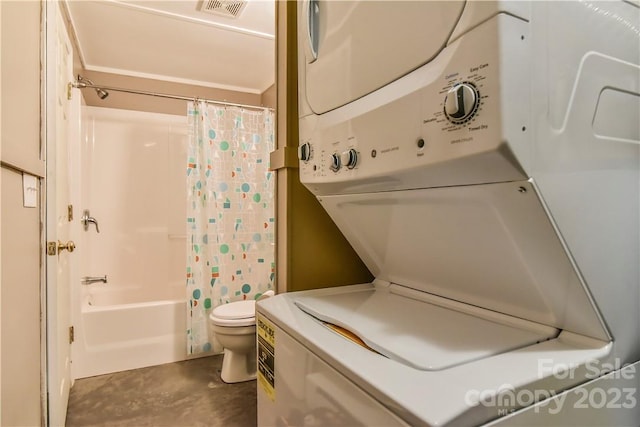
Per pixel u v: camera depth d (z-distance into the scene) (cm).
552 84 56
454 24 57
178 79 329
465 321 81
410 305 96
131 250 319
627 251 67
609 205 65
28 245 114
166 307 258
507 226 64
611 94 65
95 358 234
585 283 61
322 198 108
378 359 61
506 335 71
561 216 57
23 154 106
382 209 91
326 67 95
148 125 322
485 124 51
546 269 64
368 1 79
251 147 295
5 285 90
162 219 330
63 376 177
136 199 321
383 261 114
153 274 327
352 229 112
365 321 81
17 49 102
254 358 234
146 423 181
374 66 76
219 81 338
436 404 46
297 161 124
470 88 53
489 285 79
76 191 229
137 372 238
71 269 225
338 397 61
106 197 310
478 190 62
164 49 273
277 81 132
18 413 100
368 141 77
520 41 52
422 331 74
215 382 224
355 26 83
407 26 67
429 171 64
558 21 57
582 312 64
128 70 310
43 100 130
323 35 97
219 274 274
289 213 124
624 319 66
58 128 164
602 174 63
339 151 87
